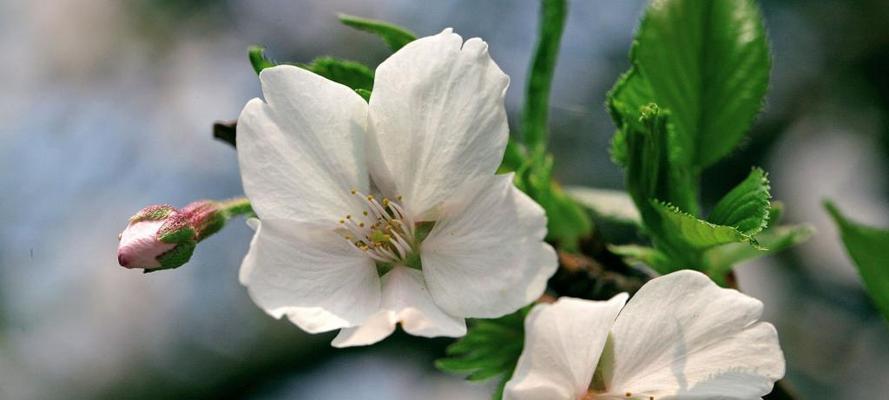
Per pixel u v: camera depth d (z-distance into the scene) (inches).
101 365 24.4
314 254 14.0
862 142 22.0
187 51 25.6
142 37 25.8
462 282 13.9
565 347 13.6
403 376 22.9
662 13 15.2
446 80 14.0
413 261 14.2
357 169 14.1
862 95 22.0
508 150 15.1
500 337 14.9
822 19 22.2
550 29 15.4
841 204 22.0
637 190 14.7
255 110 14.0
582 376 13.7
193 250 14.3
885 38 21.7
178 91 25.6
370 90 14.5
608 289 14.8
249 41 25.1
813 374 22.5
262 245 13.8
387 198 14.2
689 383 13.8
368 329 13.8
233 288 24.2
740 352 13.8
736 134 15.2
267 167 14.0
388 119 14.1
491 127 13.9
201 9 25.4
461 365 15.0
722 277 15.1
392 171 14.1
